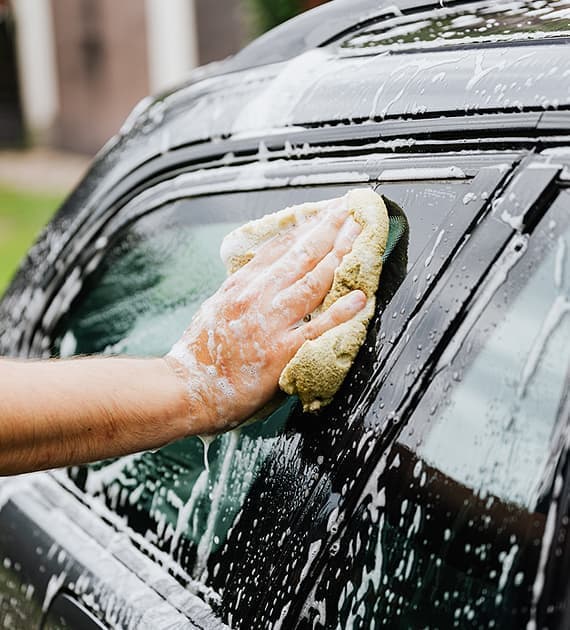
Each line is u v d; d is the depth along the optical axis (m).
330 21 1.75
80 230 2.07
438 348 1.20
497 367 1.14
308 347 1.27
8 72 14.35
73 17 12.98
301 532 1.26
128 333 1.83
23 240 8.65
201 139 1.76
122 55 12.49
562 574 1.00
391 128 1.39
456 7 1.63
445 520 1.12
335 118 1.48
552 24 1.39
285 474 1.33
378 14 1.71
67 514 1.79
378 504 1.19
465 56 1.39
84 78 13.12
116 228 1.96
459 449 1.13
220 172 1.68
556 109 1.22
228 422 1.35
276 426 1.38
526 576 1.03
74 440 1.26
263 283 1.34
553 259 1.14
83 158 12.96
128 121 2.16
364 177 1.39
